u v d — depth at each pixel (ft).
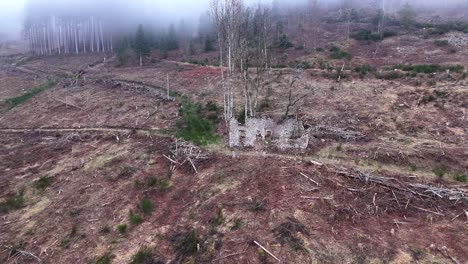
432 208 61.16
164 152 91.91
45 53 294.05
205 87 145.07
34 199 76.95
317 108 108.58
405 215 60.18
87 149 100.22
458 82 112.88
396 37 199.11
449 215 59.26
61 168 89.56
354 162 77.36
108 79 182.70
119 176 82.64
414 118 94.68
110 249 59.62
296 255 52.29
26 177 86.69
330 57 167.53
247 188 70.23
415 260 50.34
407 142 83.10
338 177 70.85
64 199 75.56
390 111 100.37
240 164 80.02
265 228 58.44
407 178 69.87
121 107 135.33
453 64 137.59
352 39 203.31
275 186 69.31
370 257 51.34
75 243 61.87
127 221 66.28
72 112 134.82
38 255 59.88
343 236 55.72
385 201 63.21
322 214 60.64
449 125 88.84
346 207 61.98
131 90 160.15
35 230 66.39
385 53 171.32
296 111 100.63
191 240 58.03
